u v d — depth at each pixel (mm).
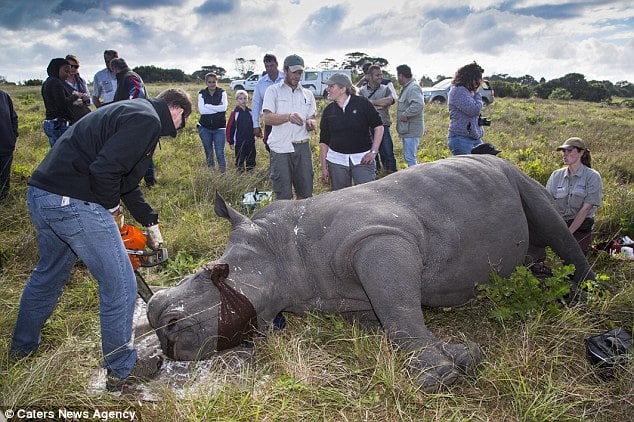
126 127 3236
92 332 4195
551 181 5902
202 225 6305
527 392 3283
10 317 4242
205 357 3842
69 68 8211
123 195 4055
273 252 4180
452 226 4227
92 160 3305
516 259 4652
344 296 4156
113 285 3410
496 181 4590
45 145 12094
